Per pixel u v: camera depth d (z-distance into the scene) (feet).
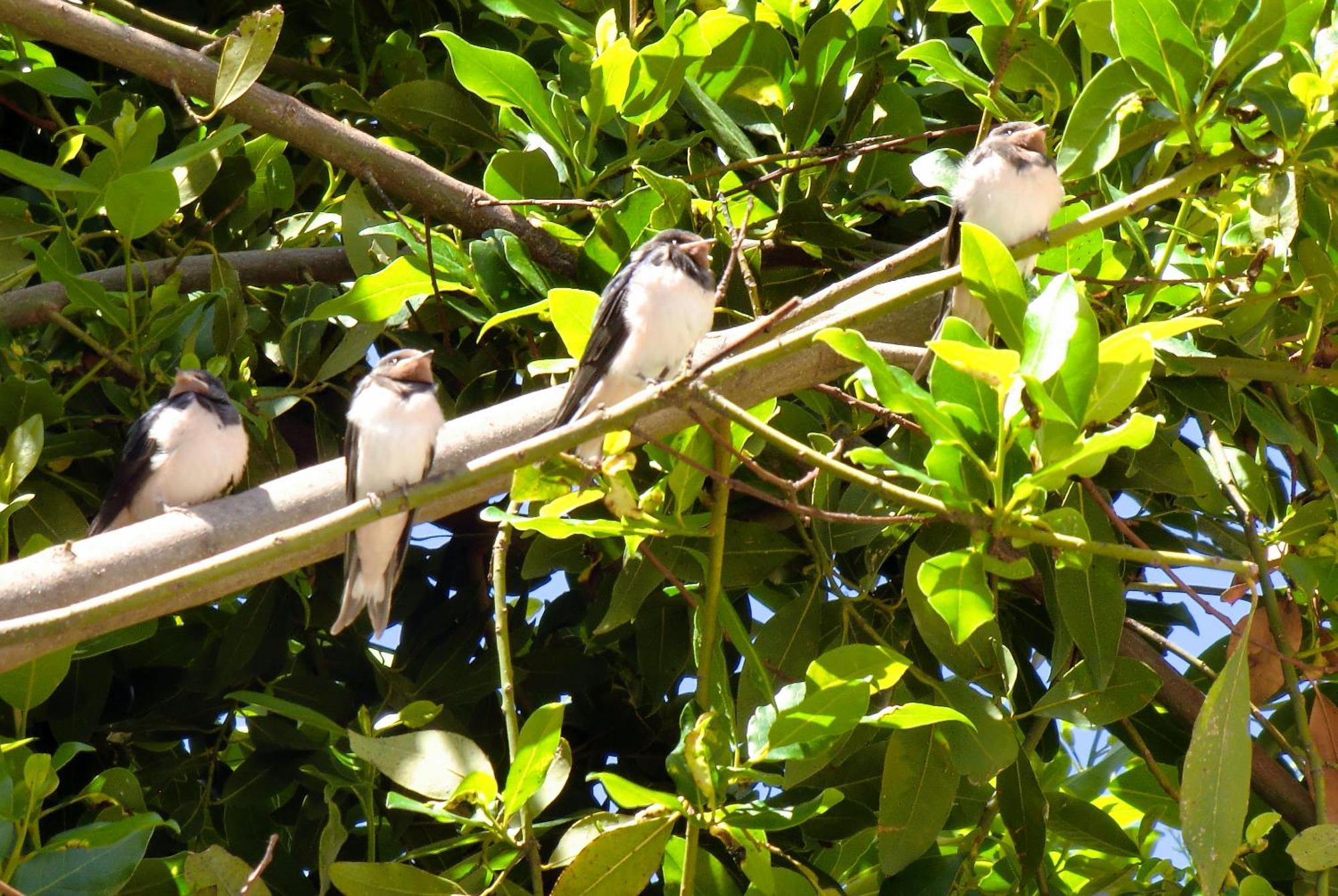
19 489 33.65
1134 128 32.91
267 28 30.19
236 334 36.63
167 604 23.79
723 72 37.81
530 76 35.29
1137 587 32.45
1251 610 24.27
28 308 35.99
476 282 34.19
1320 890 28.66
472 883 28.58
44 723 36.42
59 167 35.27
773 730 25.71
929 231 40.68
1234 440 37.81
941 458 22.44
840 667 25.63
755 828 25.98
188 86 34.50
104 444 35.42
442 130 39.27
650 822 25.90
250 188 41.52
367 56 45.34
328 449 38.88
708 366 23.52
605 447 26.50
